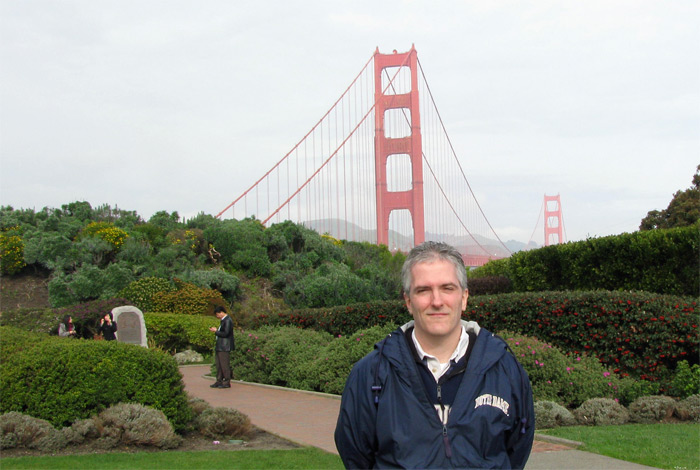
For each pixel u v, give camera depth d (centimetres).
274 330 1652
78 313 2264
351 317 1652
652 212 3347
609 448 716
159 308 2583
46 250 3216
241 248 3634
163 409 864
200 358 2153
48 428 777
